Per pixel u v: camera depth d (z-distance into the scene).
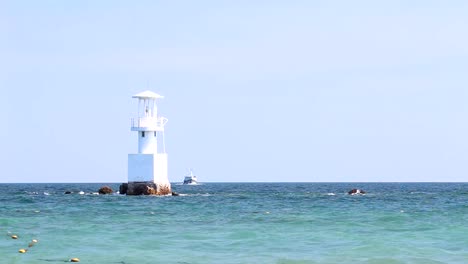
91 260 40.31
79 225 58.38
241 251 43.88
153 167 109.00
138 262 39.66
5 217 66.94
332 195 139.38
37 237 49.75
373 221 62.75
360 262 39.78
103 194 130.88
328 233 52.66
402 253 42.97
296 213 74.19
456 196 133.50
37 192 166.88
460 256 41.84
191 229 55.41
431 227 57.03
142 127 108.25
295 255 42.25
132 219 65.06
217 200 106.81
